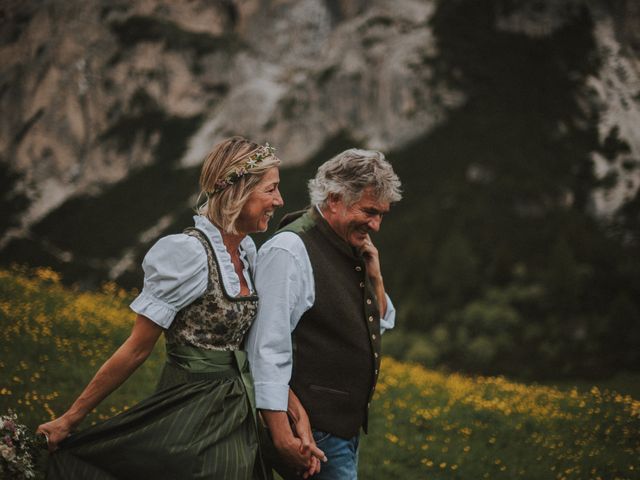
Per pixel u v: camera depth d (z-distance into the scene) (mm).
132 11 180875
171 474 2869
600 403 8336
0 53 173750
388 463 6637
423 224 109188
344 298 3246
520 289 83875
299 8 177375
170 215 147500
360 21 160125
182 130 166250
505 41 152500
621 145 134250
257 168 3105
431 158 130625
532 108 140500
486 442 7457
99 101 171625
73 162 166875
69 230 147875
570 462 6832
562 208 115188
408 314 79312
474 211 110625
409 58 148250
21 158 166625
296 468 3129
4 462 2992
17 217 153750
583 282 85250
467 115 139375
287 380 3107
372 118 147000
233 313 3041
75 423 2945
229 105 165625
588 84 146875
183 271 2936
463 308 82438
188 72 172375
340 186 3225
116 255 138500
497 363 70000
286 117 154750
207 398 2969
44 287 11672
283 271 3146
